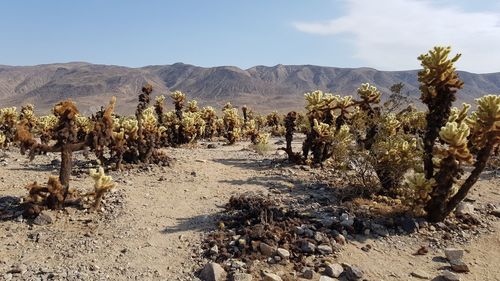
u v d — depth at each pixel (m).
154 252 8.00
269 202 10.15
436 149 9.39
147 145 14.84
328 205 10.38
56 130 9.78
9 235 8.42
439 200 9.45
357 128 13.32
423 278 7.45
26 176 12.80
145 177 13.01
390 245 8.60
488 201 11.24
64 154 9.83
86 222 9.24
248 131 27.02
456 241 8.91
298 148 22.19
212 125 30.42
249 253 7.84
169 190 11.76
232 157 17.50
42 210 9.40
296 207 10.18
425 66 10.19
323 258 7.80
